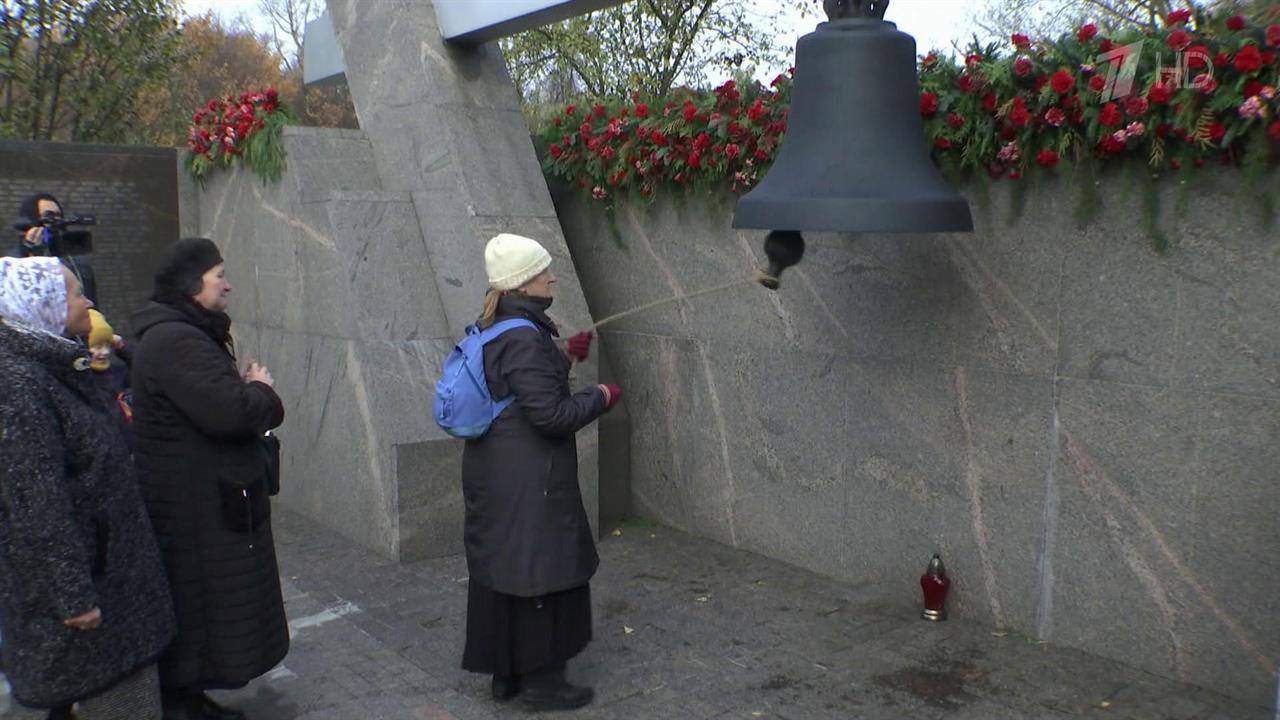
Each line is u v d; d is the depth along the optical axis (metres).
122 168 8.30
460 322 6.01
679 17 13.38
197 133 7.77
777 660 4.40
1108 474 4.17
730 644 4.58
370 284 5.96
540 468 3.76
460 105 6.33
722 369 5.89
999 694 4.02
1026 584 4.51
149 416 3.46
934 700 3.99
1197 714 3.79
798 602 5.06
